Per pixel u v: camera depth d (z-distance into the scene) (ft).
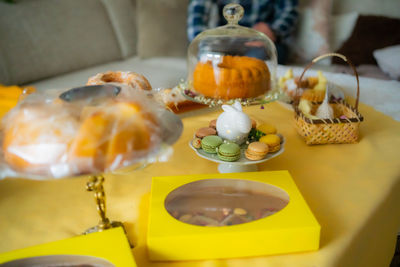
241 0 8.37
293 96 4.57
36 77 6.74
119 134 2.22
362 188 3.03
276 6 8.55
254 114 4.31
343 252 2.48
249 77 4.32
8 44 6.36
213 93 4.41
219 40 4.73
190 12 8.02
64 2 7.25
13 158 2.20
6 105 4.07
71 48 7.17
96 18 7.73
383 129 3.94
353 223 2.69
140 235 2.62
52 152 2.17
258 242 2.40
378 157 3.42
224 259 2.43
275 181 2.77
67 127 2.23
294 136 3.79
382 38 7.95
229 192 2.70
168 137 2.42
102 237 2.39
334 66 8.21
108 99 2.41
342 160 3.38
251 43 4.79
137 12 8.02
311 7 8.69
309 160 3.39
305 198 2.92
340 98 4.36
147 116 2.36
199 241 2.37
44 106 2.34
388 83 5.52
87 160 2.18
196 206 2.58
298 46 8.75
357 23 8.32
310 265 2.39
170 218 2.49
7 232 2.66
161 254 2.39
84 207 2.88
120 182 3.11
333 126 3.55
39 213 2.82
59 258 2.29
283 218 2.47
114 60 8.14
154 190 2.72
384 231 3.02
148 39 8.00
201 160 3.39
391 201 3.06
